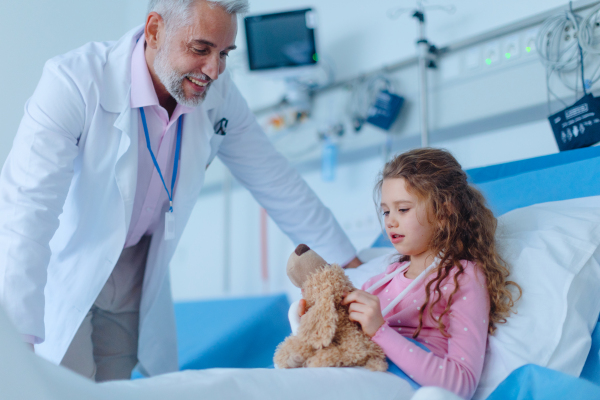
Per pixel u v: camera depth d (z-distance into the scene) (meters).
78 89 1.32
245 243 3.59
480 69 2.30
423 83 2.39
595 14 1.93
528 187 1.52
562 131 1.83
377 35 2.89
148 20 1.34
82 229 1.41
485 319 1.00
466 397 0.91
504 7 2.35
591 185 1.41
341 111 2.94
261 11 3.50
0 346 0.50
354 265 1.71
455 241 1.09
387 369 0.95
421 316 1.03
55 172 1.22
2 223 1.14
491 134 2.38
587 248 1.11
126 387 0.66
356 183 2.97
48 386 0.54
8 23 2.85
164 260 1.56
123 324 1.65
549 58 2.05
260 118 3.37
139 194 1.47
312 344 0.91
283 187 1.73
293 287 3.27
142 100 1.39
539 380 0.81
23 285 1.09
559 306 1.02
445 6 2.58
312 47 2.85
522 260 1.12
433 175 1.13
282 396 0.73
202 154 1.53
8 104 2.80
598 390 0.76
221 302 2.99
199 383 0.69
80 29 3.02
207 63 1.27
